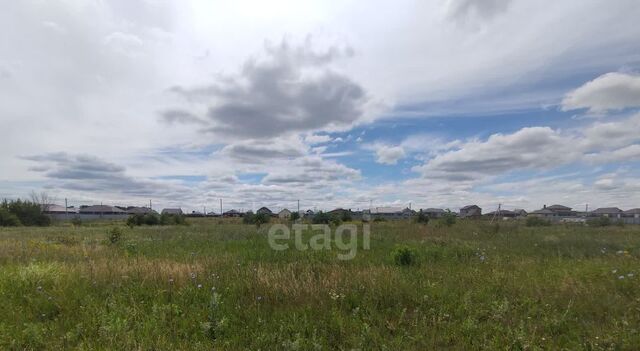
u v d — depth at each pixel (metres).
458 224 28.19
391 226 26.48
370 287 6.20
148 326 4.58
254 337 4.39
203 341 4.30
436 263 9.09
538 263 8.72
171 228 30.11
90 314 5.08
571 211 84.25
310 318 4.96
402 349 4.02
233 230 23.50
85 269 7.61
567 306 5.27
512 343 4.07
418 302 5.62
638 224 37.22
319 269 8.16
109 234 17.39
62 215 74.38
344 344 4.21
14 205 46.56
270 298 5.91
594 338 4.21
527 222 31.48
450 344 4.26
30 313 5.12
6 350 4.02
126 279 6.86
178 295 6.03
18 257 9.76
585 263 8.43
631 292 5.91
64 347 4.07
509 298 5.69
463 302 5.52
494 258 9.59
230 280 6.95
